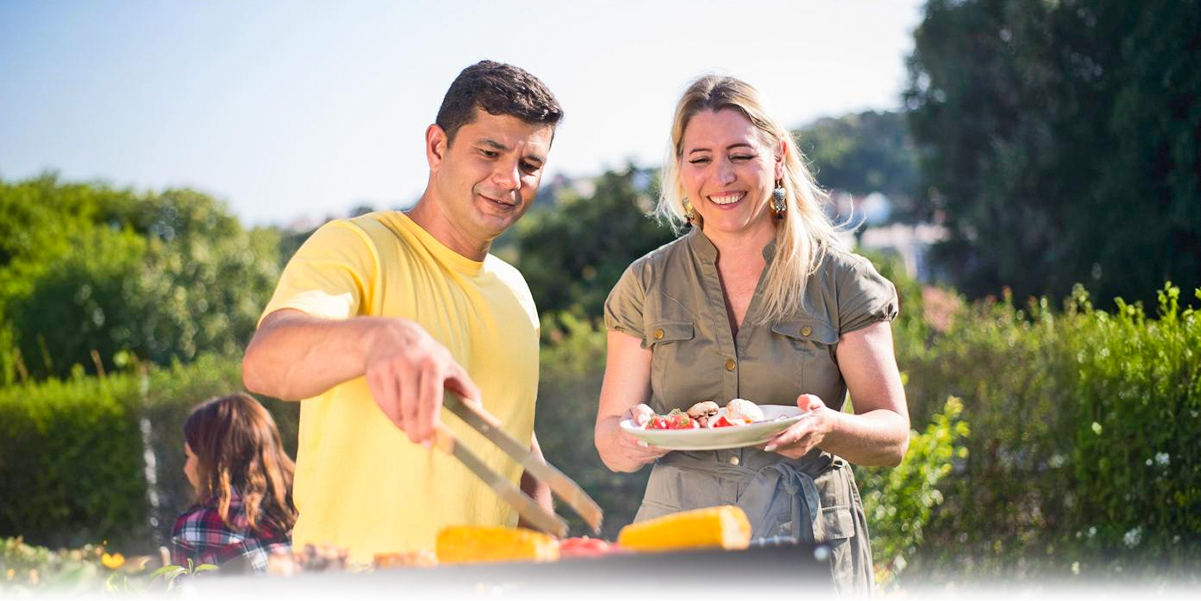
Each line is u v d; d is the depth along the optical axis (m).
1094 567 5.41
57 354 20.05
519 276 2.63
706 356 2.81
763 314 2.77
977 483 6.14
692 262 2.87
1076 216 12.92
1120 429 5.40
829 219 2.97
